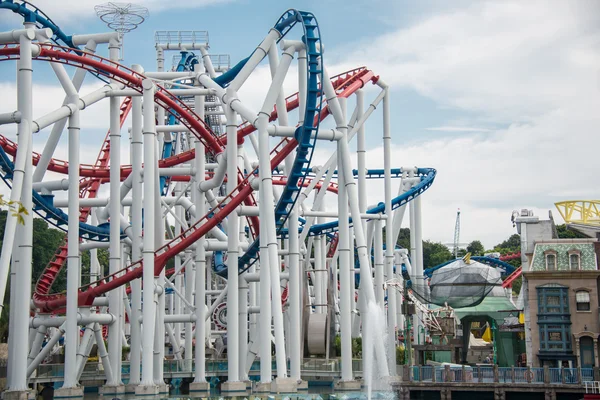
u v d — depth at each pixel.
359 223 52.09
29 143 45.84
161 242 59.06
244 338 61.97
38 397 57.34
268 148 49.06
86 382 60.25
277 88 49.72
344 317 53.53
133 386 54.69
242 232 76.75
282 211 54.91
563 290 52.75
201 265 58.09
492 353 62.16
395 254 94.19
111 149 55.59
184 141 92.56
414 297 59.00
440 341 57.66
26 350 44.72
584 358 52.25
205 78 56.91
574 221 67.38
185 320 61.41
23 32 46.31
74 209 50.00
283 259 92.56
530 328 53.00
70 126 50.38
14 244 50.16
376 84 65.56
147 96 52.84
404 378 48.03
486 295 59.16
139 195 55.84
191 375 64.31
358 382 52.38
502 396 46.00
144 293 51.00
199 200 59.75
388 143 66.06
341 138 52.97
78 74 58.22
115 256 55.47
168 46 77.81
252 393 51.16
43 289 60.94
